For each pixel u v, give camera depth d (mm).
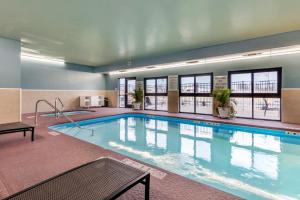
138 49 6547
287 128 4707
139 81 9969
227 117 6461
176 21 4051
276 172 2932
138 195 1752
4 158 2662
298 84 5375
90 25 4297
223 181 2641
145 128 6215
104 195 1270
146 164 2508
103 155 2822
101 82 11555
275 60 5785
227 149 4074
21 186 1899
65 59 8562
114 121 7441
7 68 5211
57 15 3760
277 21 4020
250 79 6410
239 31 4656
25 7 3408
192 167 3145
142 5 3320
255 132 5227
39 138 3797
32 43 5797
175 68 8406
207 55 6176
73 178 1512
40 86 8562
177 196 1740
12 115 5316
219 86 7039
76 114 7773
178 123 6926
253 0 3139
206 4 3277
